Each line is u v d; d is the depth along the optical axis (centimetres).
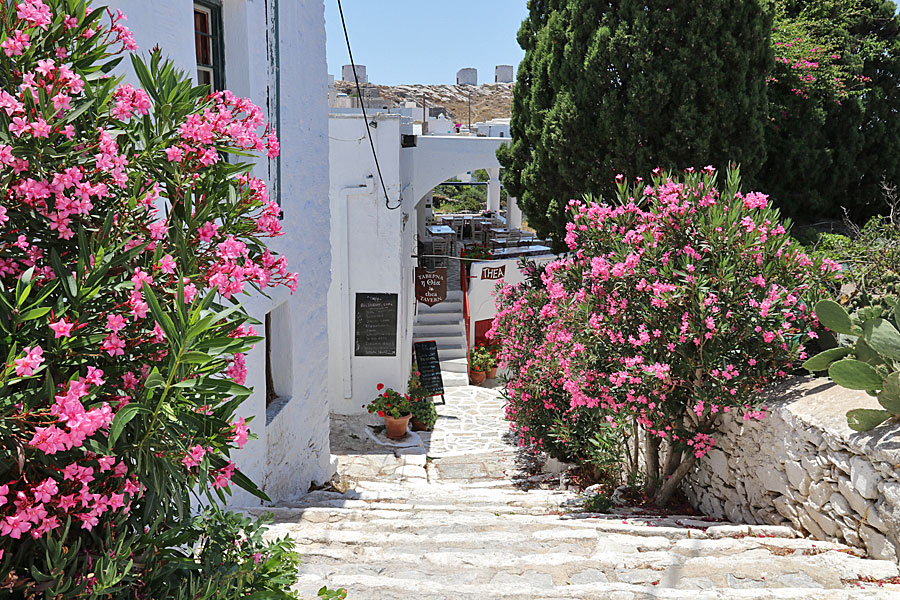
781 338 505
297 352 746
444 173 1592
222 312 201
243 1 562
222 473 222
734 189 559
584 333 591
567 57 1027
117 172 208
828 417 438
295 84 703
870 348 469
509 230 2167
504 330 1002
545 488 817
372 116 1204
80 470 181
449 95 7056
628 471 677
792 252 540
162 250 212
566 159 1049
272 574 261
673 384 531
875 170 1221
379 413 1190
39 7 201
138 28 398
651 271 545
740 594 340
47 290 182
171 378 179
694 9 931
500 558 417
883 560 374
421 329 1761
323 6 793
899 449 371
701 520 561
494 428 1270
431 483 906
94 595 180
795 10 1341
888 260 609
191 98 251
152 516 223
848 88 1188
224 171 248
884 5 1312
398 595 362
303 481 779
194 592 216
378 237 1246
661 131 979
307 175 755
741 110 962
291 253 708
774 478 488
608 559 409
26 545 195
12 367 161
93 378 178
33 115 191
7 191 192
